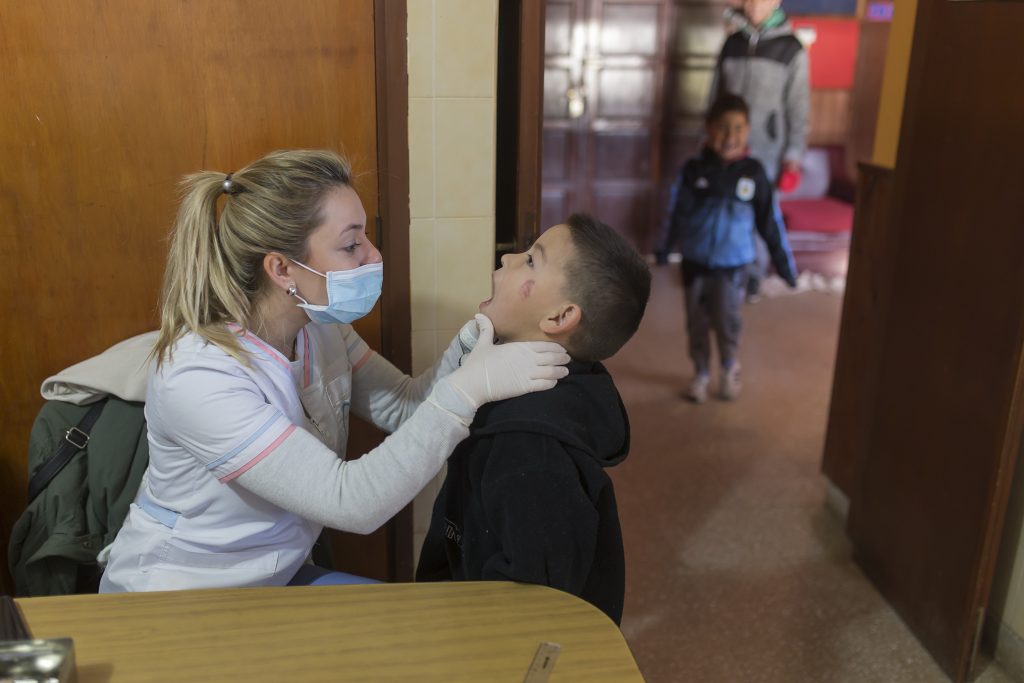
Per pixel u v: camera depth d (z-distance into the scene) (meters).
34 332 1.80
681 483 2.99
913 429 2.24
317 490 1.22
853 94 5.61
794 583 2.47
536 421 1.17
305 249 1.28
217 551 1.37
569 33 5.32
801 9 5.45
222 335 1.28
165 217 1.76
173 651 1.05
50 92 1.66
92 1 1.62
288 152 1.31
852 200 5.61
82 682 1.00
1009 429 1.85
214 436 1.24
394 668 1.03
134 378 1.55
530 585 1.17
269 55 1.70
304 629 1.10
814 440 3.33
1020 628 2.07
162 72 1.68
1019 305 1.82
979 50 1.95
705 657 2.16
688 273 3.53
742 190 3.38
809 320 4.72
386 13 1.70
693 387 3.64
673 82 5.48
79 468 1.56
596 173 5.61
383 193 1.81
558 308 1.22
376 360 1.63
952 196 2.06
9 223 1.73
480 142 1.81
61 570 1.57
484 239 1.87
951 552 2.07
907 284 2.27
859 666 2.14
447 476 1.36
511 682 1.02
